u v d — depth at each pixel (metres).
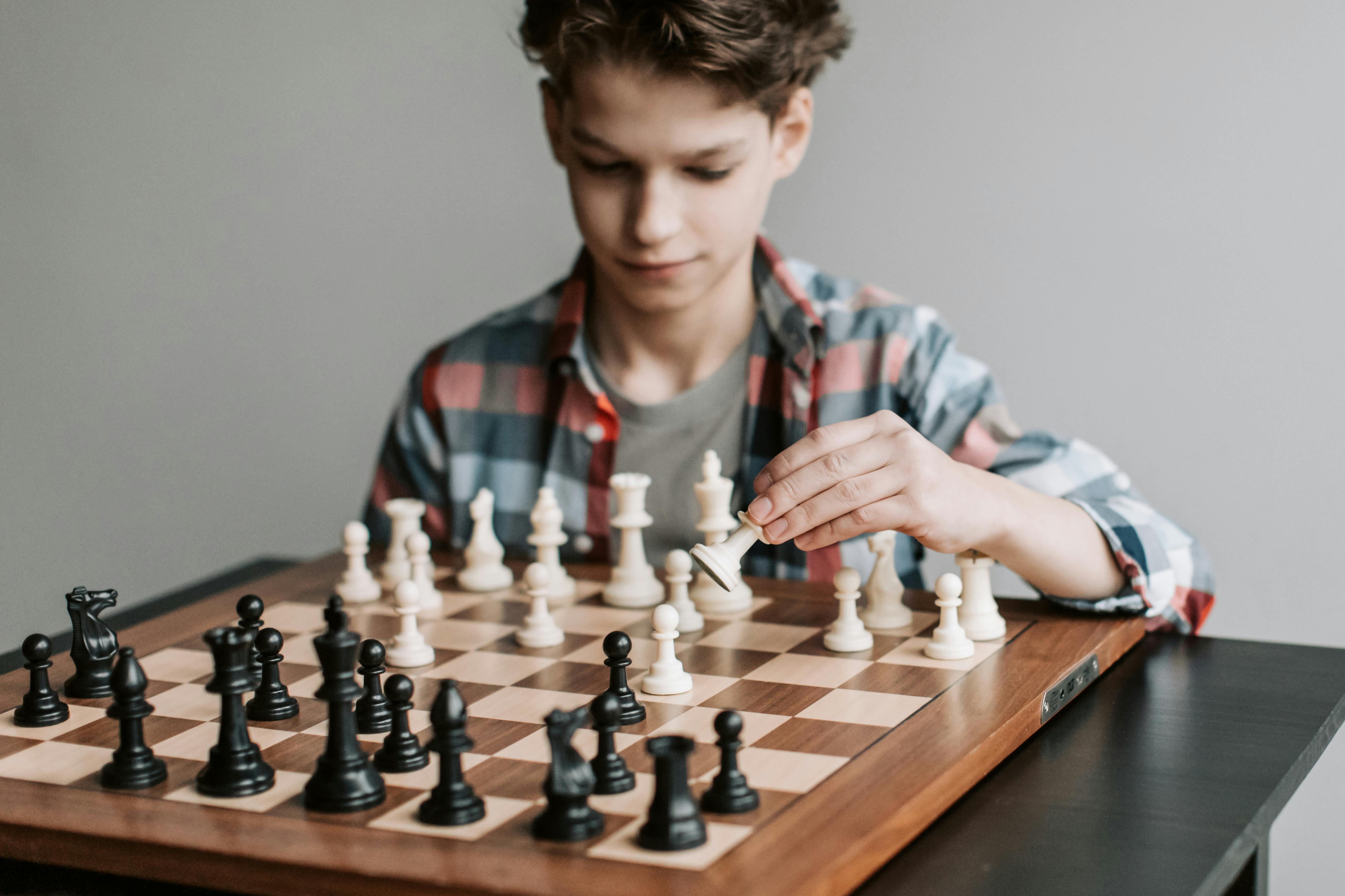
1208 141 2.45
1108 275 2.55
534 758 1.05
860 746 1.05
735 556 1.33
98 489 3.26
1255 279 2.45
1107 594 1.52
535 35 1.73
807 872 0.82
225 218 3.12
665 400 2.00
